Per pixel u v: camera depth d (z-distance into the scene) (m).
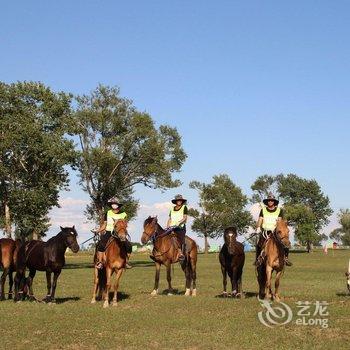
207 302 19.28
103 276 20.97
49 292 20.36
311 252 118.19
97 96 61.59
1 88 53.41
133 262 68.19
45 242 20.42
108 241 19.34
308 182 141.50
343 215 139.62
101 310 18.00
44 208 54.81
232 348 12.94
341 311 16.77
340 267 50.22
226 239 20.97
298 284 29.47
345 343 13.14
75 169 61.78
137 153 62.84
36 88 54.94
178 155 64.25
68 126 55.78
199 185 115.69
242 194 118.38
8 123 52.41
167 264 22.16
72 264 64.81
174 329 14.98
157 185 63.62
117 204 19.80
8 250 21.67
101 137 62.25
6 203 54.38
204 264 59.12
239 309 17.69
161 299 20.50
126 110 61.97
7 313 17.50
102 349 13.09
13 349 13.12
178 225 22.12
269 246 19.08
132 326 15.41
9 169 52.94
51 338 14.12
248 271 45.31
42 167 55.38
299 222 121.12
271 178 143.38
